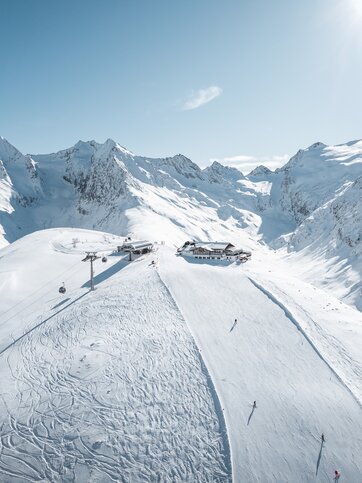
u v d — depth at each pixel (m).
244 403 33.91
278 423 31.86
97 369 38.25
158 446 29.23
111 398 34.00
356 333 49.34
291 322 49.97
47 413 32.50
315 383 37.22
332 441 30.42
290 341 45.06
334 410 33.62
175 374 37.25
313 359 41.47
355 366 41.16
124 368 38.22
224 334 45.84
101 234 116.25
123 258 83.44
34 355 42.56
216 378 37.00
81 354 41.25
